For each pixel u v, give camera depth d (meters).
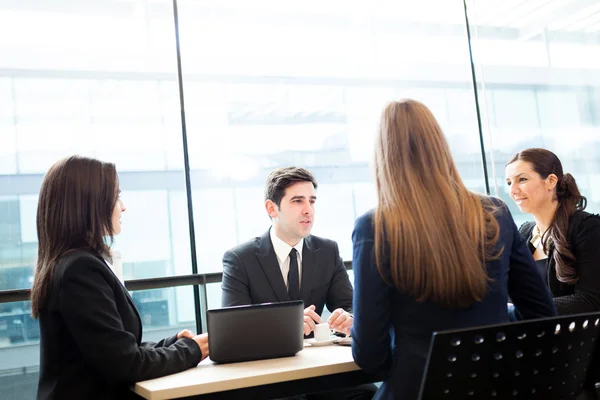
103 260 1.60
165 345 1.72
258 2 5.49
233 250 2.30
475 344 1.06
